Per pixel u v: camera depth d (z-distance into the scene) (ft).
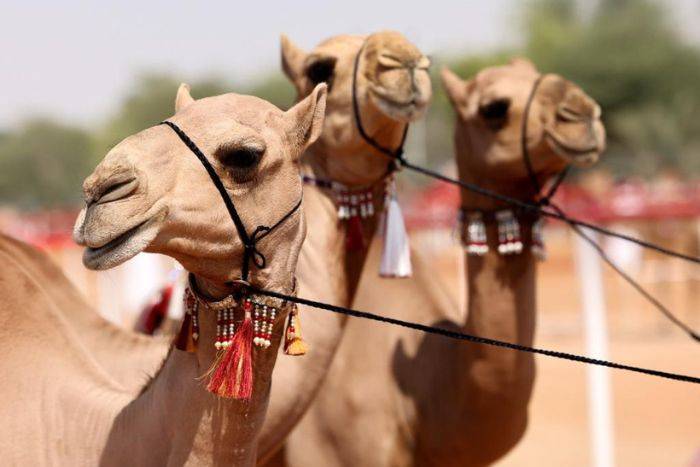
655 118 356.79
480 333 53.11
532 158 54.13
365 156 48.37
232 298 32.32
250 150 31.50
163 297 61.77
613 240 145.69
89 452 35.94
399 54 47.03
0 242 42.16
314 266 46.42
